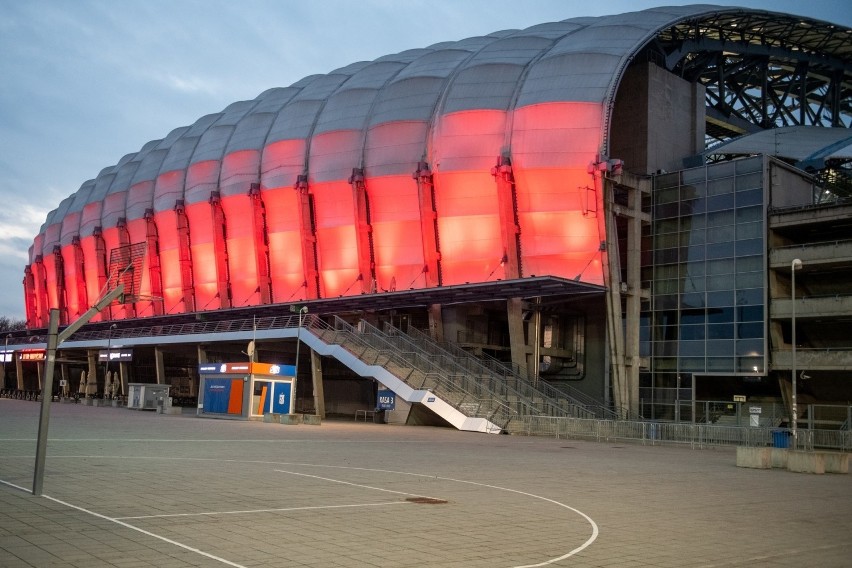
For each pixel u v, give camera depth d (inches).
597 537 507.5
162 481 695.7
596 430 1736.0
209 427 1644.9
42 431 592.7
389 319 2655.0
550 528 533.3
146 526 481.4
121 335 3481.8
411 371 2041.1
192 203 3260.3
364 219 2655.0
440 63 2741.1
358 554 427.8
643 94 2513.5
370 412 2844.5
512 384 2144.4
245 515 534.3
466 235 2437.3
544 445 1455.5
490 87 2470.5
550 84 2345.0
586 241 2267.5
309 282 2812.5
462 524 534.6
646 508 653.3
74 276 4183.1
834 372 2118.6
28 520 486.9
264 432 1529.3
